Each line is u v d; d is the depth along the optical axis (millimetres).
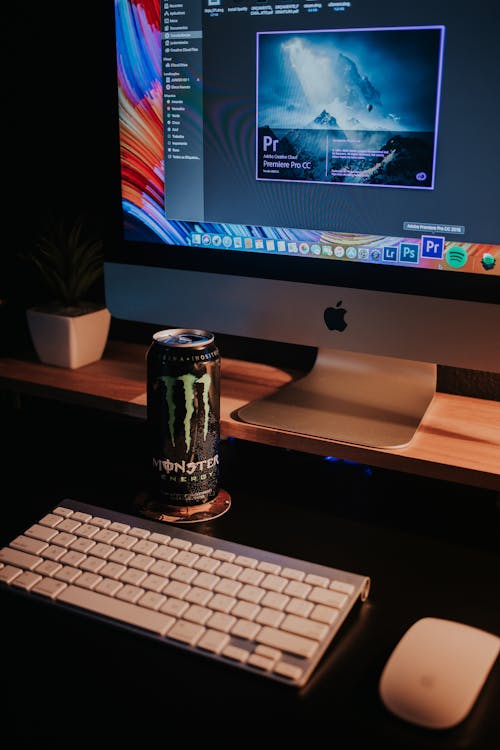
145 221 1149
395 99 956
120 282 1191
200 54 1053
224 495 1034
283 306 1084
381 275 1016
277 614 766
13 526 958
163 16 1060
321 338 1069
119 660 740
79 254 1274
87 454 1160
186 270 1138
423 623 754
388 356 1033
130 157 1131
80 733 656
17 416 1332
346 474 1127
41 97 1367
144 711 679
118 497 1025
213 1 1025
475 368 988
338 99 988
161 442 967
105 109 1125
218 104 1061
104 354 1355
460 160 941
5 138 1416
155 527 915
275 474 1116
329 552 915
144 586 812
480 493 1091
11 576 838
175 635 748
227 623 757
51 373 1257
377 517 996
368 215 1007
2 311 1356
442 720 650
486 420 1082
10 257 1457
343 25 960
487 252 952
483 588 856
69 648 755
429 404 1102
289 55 1001
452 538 952
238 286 1107
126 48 1092
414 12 919
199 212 1112
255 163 1060
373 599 834
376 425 1032
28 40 1347
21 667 730
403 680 682
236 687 708
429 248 983
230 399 1147
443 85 927
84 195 1385
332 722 670
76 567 849
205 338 972
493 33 887
